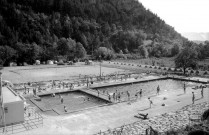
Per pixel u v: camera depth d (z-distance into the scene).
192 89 62.06
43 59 135.25
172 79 82.62
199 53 138.25
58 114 41.12
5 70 100.69
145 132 31.55
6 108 35.47
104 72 95.44
